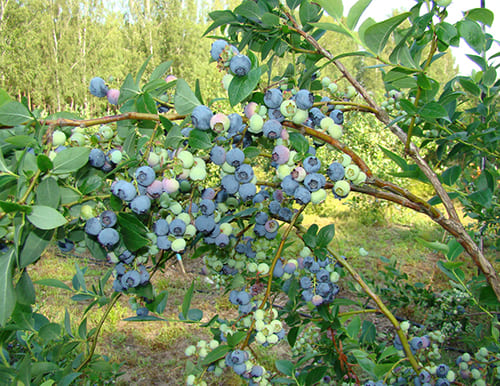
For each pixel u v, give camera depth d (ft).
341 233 11.88
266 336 1.47
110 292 7.68
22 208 0.97
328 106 1.56
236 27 1.81
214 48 1.14
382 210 12.94
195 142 1.21
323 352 2.05
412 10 1.31
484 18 1.20
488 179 1.66
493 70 1.74
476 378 2.01
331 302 1.77
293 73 1.75
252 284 1.71
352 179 1.32
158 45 36.29
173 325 6.56
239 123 1.23
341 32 1.24
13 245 1.02
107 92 1.39
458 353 4.16
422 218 13.37
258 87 1.36
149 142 1.23
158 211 1.44
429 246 1.55
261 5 1.62
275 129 1.25
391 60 1.27
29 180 1.04
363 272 8.66
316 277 1.73
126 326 6.57
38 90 31.24
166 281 8.08
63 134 1.17
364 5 1.18
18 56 31.22
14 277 1.05
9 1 31.76
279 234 2.04
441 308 3.96
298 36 1.77
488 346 2.11
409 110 1.32
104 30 36.14
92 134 1.29
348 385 1.99
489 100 1.80
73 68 32.68
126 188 1.16
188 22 37.04
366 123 10.51
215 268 1.82
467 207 2.64
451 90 1.79
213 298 7.55
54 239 1.26
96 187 1.17
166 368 5.56
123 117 1.20
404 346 1.66
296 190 1.29
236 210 1.80
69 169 1.05
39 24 32.48
